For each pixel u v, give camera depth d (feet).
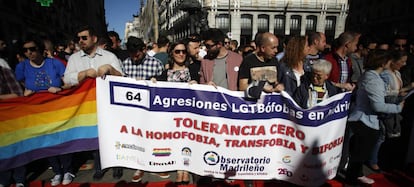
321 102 8.07
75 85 9.31
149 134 8.90
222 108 8.54
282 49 15.97
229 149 8.77
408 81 13.15
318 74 8.29
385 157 12.83
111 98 8.85
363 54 15.47
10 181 10.18
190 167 9.09
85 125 9.38
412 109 11.37
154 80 8.61
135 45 10.87
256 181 10.40
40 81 10.43
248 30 140.15
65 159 10.34
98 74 8.90
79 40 9.66
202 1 134.21
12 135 8.86
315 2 136.77
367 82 8.94
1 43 12.76
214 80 10.55
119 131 8.99
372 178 10.82
